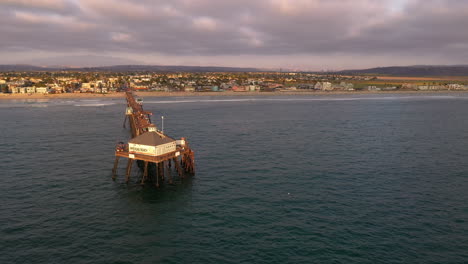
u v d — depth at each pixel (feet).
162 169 182.91
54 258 103.55
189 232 121.90
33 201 149.59
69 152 246.68
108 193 161.48
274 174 193.88
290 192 163.84
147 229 124.26
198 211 140.67
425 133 346.54
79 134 326.85
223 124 400.88
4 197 153.69
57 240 114.83
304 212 139.64
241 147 268.00
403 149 265.75
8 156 231.91
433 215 138.00
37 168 202.59
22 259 102.58
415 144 287.07
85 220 131.03
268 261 103.04
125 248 110.42
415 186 174.70
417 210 143.02
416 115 513.04
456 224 129.90
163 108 609.01
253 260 103.60
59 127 370.32
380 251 109.40
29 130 346.13
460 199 156.35
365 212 140.26
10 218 131.23
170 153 176.76
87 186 171.01
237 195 159.53
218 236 118.83
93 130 353.51
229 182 178.91
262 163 218.38
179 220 131.85
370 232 122.42
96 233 120.47
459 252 109.70
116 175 190.39
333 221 131.34
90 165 210.79
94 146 269.44
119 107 616.80
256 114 515.91
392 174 196.03
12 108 580.71
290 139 306.55
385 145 281.33
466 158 236.43
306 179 184.85
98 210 140.87
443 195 161.48
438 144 287.48
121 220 131.54
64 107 608.60
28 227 123.95
